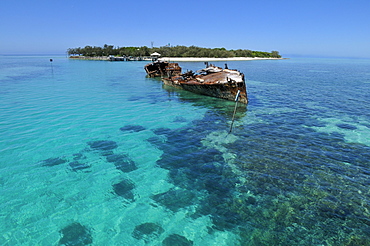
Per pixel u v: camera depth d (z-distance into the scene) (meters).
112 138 15.60
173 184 10.70
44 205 9.27
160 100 26.94
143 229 8.18
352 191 10.10
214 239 7.76
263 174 11.38
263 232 8.02
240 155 13.27
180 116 20.58
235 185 10.57
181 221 8.55
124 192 10.13
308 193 9.96
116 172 11.63
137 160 12.79
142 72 62.16
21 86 36.19
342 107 23.88
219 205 9.34
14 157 12.81
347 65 116.31
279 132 16.73
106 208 9.17
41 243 7.55
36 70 66.12
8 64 96.00
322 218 8.59
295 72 66.88
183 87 31.72
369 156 13.16
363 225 8.28
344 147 14.27
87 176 11.25
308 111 22.31
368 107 23.84
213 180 10.97
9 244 7.49
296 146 14.41
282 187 10.38
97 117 20.00
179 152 13.70
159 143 14.91
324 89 35.53
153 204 9.42
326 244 7.54
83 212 8.95
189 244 7.57
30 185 10.48
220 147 14.31
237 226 8.30
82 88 35.09
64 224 8.35
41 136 15.66
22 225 8.27
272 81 45.22
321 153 13.48
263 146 14.44
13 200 9.49
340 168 11.90
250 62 123.00
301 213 8.84
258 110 22.62
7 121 18.48
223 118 20.03
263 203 9.40
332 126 17.98
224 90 25.42
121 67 79.94
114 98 27.89
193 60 121.81
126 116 20.44
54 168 11.86
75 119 19.33
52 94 29.88
